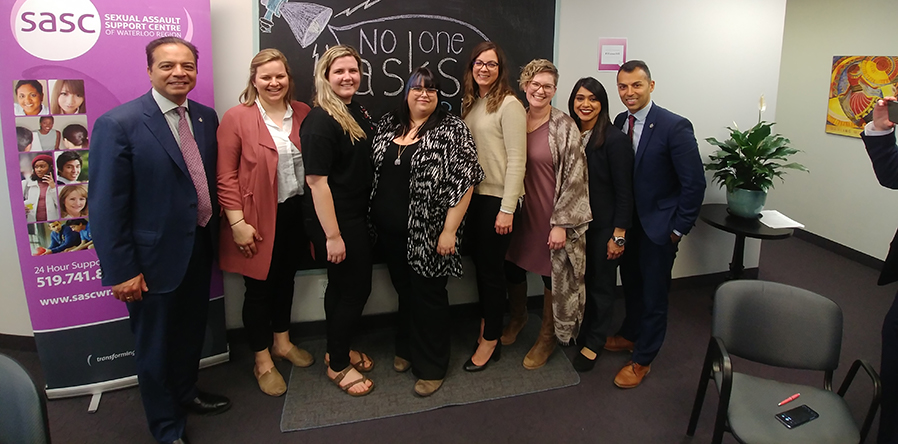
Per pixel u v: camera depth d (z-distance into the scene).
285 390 2.24
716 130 3.16
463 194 1.93
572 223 2.07
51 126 1.95
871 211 3.65
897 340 1.66
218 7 2.24
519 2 2.57
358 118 2.00
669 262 2.16
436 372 2.21
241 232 2.01
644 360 2.24
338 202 1.95
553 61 2.70
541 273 2.25
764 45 3.11
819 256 3.93
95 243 1.61
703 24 2.96
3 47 1.87
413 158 1.92
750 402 1.63
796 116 4.23
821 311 1.67
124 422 2.04
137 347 1.77
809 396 1.65
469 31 2.52
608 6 2.76
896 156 1.73
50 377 2.12
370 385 2.22
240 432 1.99
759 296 1.75
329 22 2.33
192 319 1.92
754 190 2.83
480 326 2.81
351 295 2.09
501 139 2.06
